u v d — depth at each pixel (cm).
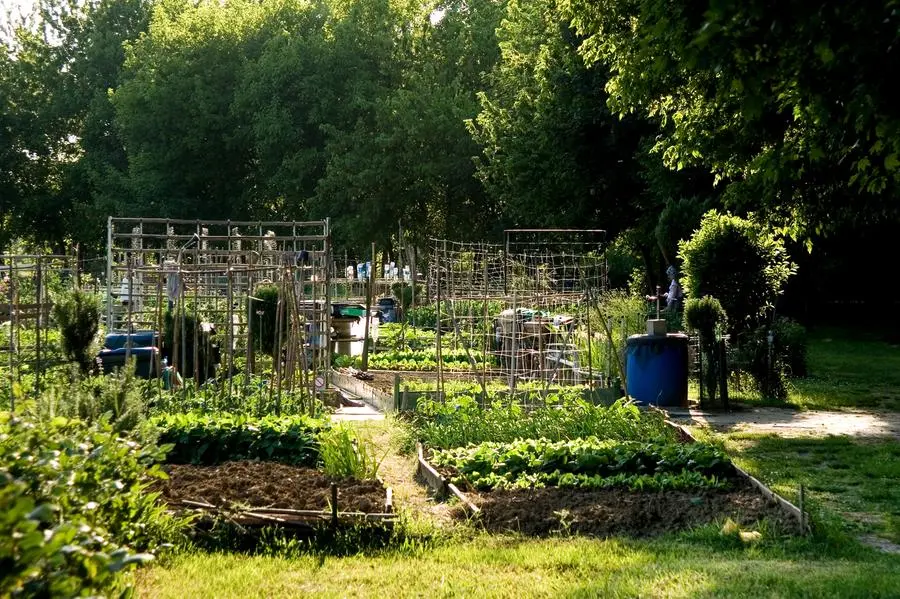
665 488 1009
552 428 1260
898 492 1056
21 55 6244
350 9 5294
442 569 750
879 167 1090
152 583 701
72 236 6216
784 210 1619
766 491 967
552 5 2178
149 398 1421
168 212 5300
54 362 1720
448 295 1856
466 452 1155
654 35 1006
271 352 2147
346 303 2888
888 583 688
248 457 1151
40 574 414
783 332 2086
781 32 709
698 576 710
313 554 802
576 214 3372
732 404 1795
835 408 1759
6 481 413
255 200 5594
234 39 5472
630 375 1755
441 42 5341
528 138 3597
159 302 1534
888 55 738
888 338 3309
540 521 895
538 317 1883
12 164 5984
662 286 3459
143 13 6328
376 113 4962
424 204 5297
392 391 1766
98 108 5884
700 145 1527
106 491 663
